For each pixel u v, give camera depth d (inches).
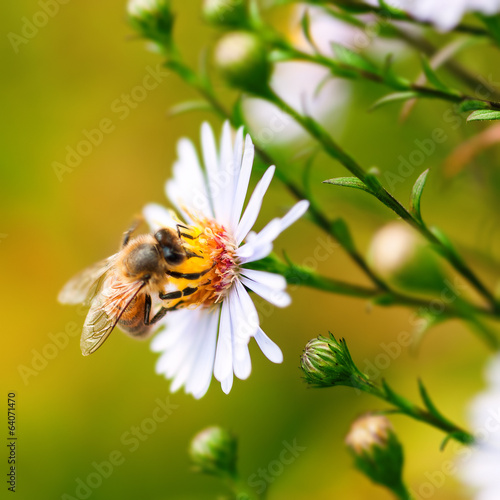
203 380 10.9
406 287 11.6
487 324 12.1
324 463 13.0
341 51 10.9
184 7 13.4
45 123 13.6
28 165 13.6
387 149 12.3
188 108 11.4
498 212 11.8
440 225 12.4
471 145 11.4
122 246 11.3
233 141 11.1
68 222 13.6
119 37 13.4
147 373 13.4
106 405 13.4
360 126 12.3
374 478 11.0
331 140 11.0
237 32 11.4
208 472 11.4
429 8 10.9
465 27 10.9
